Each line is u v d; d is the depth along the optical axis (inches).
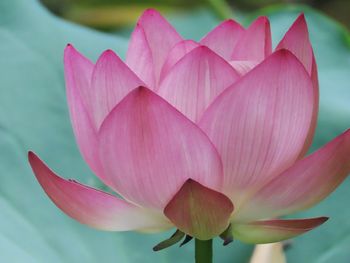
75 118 33.0
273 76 30.7
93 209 32.7
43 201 39.9
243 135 31.2
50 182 32.5
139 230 33.5
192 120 31.6
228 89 30.6
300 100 31.3
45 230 39.2
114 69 31.9
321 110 42.8
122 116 30.9
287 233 32.3
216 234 31.9
